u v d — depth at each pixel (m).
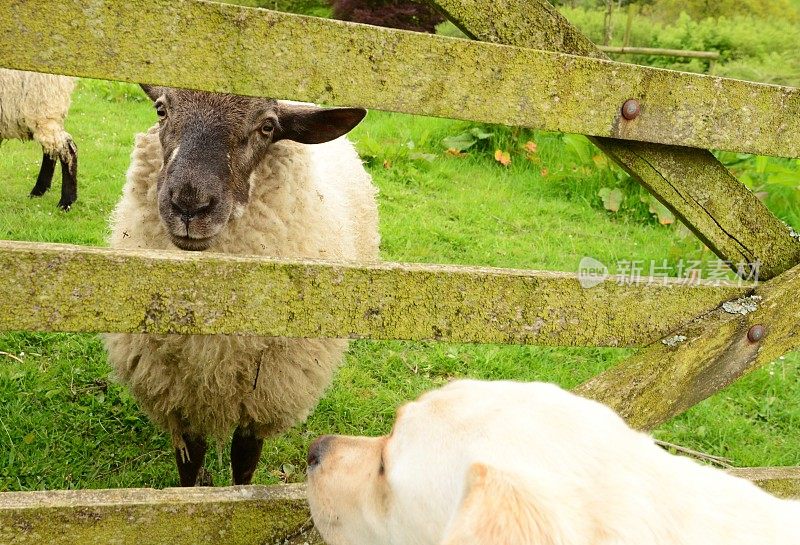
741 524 1.40
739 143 1.84
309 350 3.01
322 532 1.74
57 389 3.78
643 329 1.95
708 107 1.79
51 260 1.49
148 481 3.33
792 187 6.89
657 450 1.52
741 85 1.80
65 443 3.43
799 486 2.20
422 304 1.73
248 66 1.50
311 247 3.12
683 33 14.83
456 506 1.35
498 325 1.80
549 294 1.82
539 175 8.30
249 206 2.95
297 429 3.82
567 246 6.38
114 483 3.27
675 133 1.79
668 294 1.95
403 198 7.11
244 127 2.88
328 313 1.68
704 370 2.02
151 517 1.75
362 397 4.12
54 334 4.22
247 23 1.47
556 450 1.38
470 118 1.65
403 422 1.59
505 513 1.17
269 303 1.64
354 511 1.67
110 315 1.55
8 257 1.46
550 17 1.73
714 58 12.42
